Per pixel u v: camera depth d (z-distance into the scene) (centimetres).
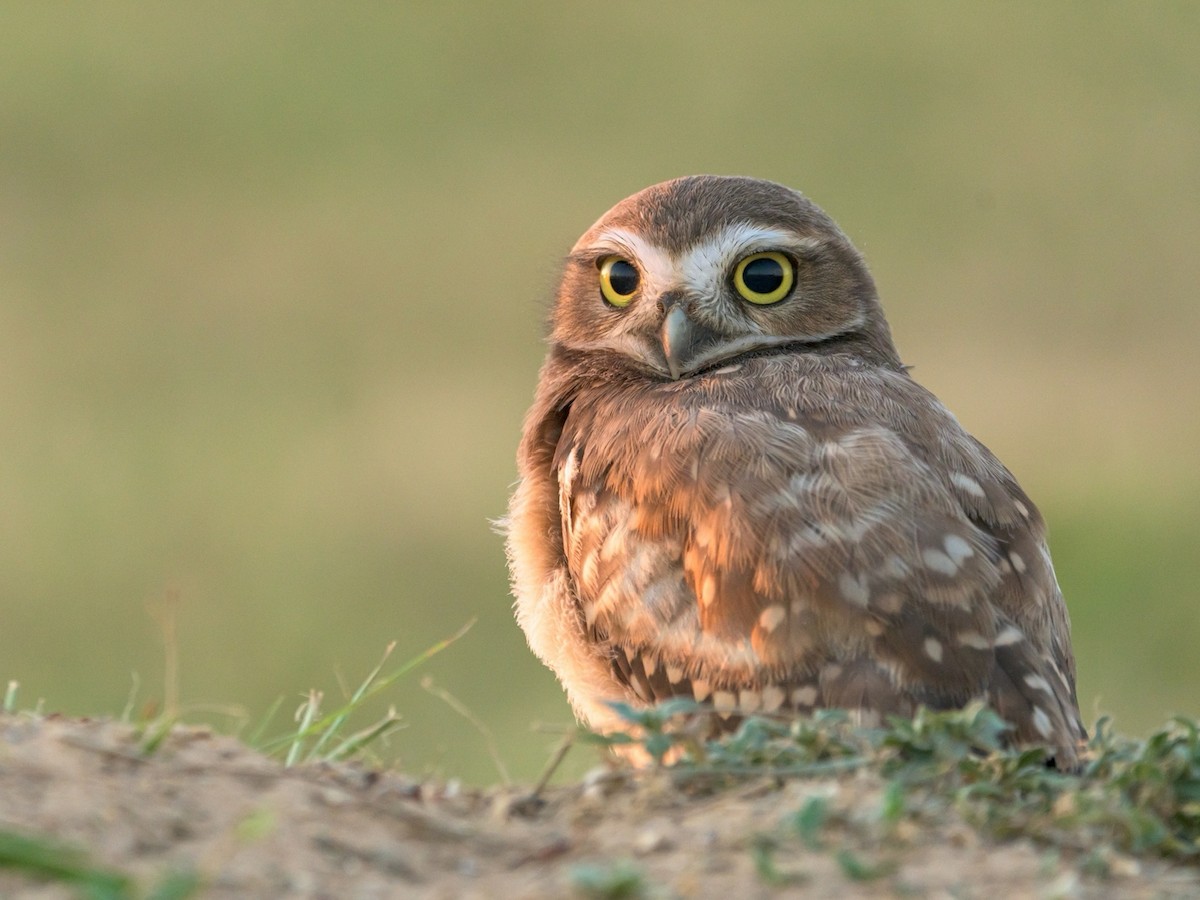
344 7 4659
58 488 1966
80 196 3366
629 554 641
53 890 400
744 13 4631
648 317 771
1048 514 1783
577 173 3569
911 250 3025
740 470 621
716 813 477
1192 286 2764
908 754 512
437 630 1541
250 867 434
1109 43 4234
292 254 3039
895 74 4159
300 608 1596
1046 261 2941
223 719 1378
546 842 472
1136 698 1330
